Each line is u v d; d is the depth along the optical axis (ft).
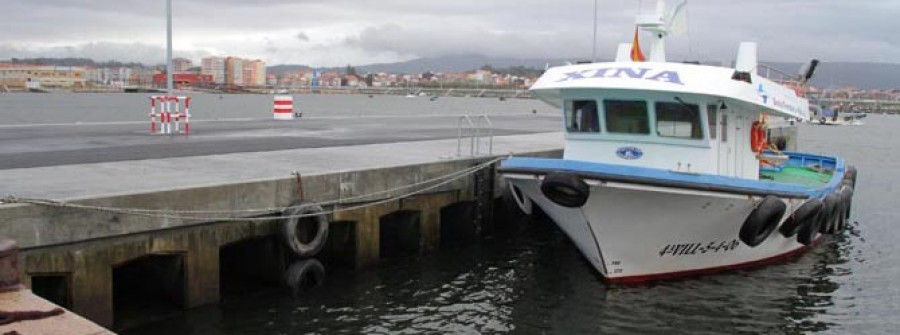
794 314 43.16
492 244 57.31
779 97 49.78
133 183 39.65
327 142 68.18
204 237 38.42
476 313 41.39
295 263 42.73
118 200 34.42
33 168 45.16
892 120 451.94
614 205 42.37
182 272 38.11
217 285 39.45
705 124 44.73
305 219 42.96
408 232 52.95
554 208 45.44
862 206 85.05
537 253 54.90
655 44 52.08
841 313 43.75
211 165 48.14
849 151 179.73
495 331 38.81
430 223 52.95
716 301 44.60
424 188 51.16
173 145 61.36
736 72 45.88
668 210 43.34
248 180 40.16
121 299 40.09
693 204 43.55
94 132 73.87
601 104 46.39
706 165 45.55
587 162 41.19
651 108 45.03
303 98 516.73
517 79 361.71
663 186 41.63
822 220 55.26
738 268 51.88
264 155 54.90
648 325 40.37
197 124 91.97
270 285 43.57
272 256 43.06
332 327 38.09
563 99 48.29
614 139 46.91
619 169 41.16
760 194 45.91
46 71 577.84
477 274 48.91
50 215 32.50
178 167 46.83
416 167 50.34
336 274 46.91
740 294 46.21
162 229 36.37
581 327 39.75
